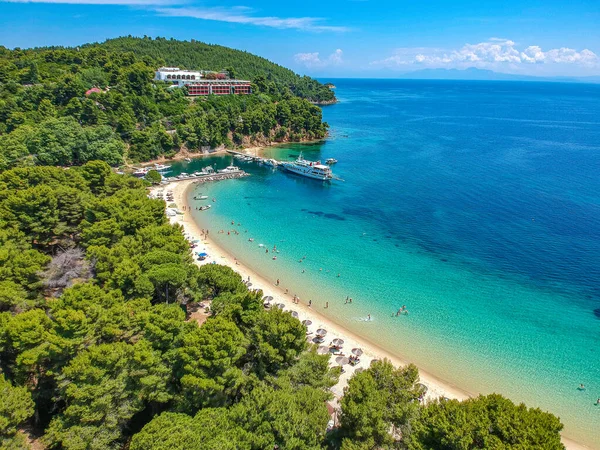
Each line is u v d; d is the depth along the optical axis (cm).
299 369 3947
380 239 9725
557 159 16975
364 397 3444
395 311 6794
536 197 12419
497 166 16112
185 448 2839
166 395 3762
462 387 5147
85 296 4588
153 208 7900
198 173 15025
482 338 6119
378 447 3306
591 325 6444
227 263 8319
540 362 5622
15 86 16125
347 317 6606
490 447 2720
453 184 14012
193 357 3747
